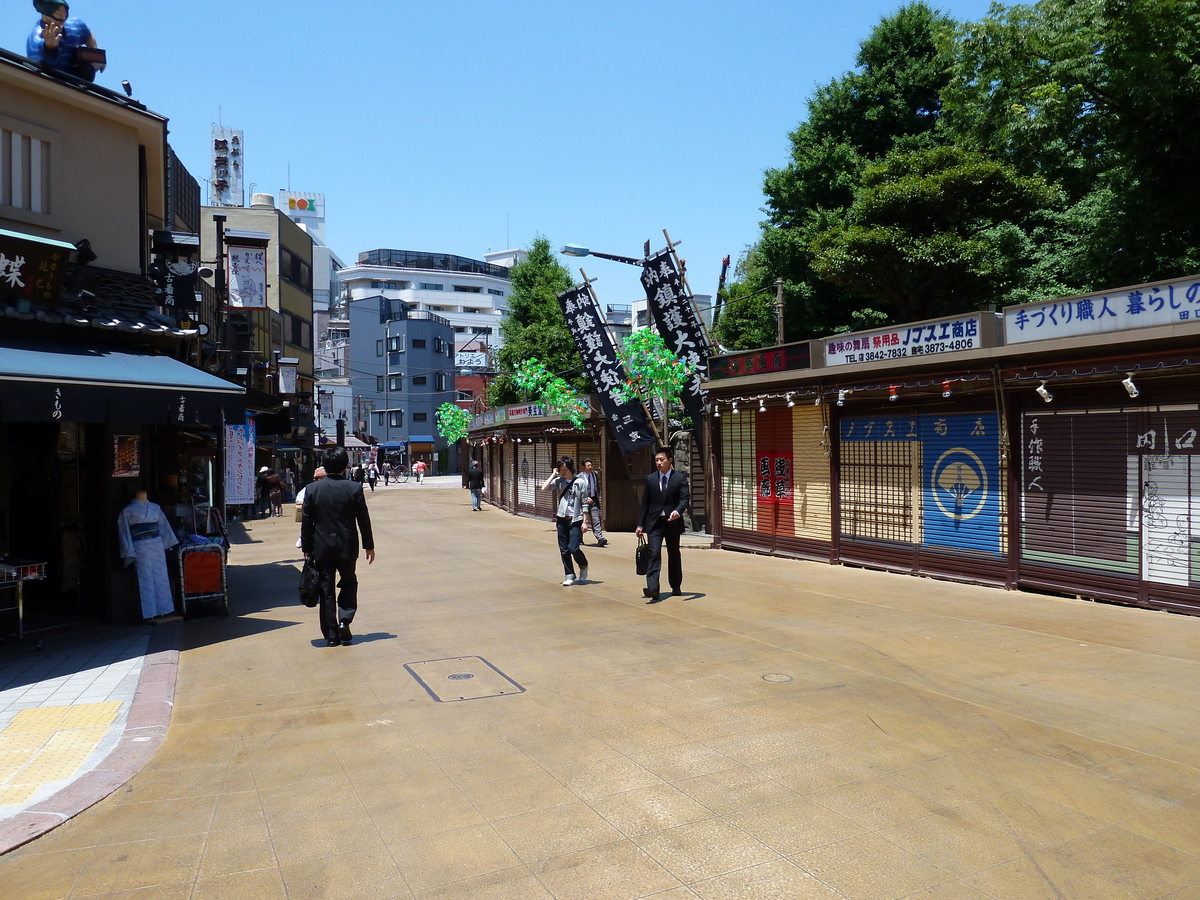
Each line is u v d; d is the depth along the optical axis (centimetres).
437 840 358
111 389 700
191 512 950
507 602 930
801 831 358
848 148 2273
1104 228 1557
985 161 1777
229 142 6975
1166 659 632
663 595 957
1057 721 494
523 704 545
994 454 971
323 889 320
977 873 320
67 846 361
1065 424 893
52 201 854
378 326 6931
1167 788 396
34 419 652
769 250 2364
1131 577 834
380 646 722
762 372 1323
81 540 877
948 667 618
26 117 832
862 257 1875
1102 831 354
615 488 1944
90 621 849
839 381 1159
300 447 4012
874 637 721
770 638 721
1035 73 1570
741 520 1427
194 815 389
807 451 1267
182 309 995
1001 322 956
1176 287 757
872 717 505
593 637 739
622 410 1800
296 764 450
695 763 438
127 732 501
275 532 2094
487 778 424
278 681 616
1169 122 1396
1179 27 1264
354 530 734
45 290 762
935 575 1047
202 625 843
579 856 341
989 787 400
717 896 308
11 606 834
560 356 3416
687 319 1720
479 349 8006
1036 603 867
